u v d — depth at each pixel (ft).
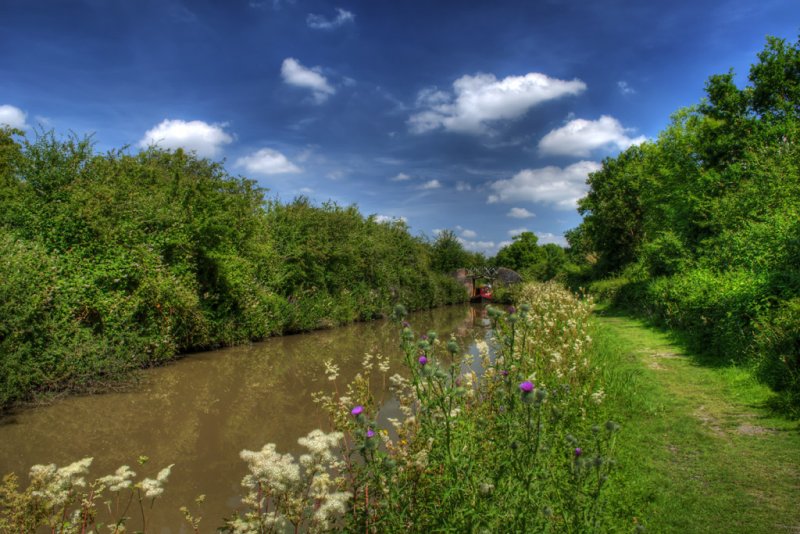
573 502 11.10
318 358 54.49
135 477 22.82
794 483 16.10
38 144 47.19
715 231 66.85
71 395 37.76
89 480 22.31
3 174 50.47
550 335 34.86
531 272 216.74
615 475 16.31
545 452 11.44
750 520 14.08
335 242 94.89
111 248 46.03
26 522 12.55
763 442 19.53
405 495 11.68
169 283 48.88
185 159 83.41
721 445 19.51
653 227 101.14
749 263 44.93
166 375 45.47
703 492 15.79
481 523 9.84
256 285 68.33
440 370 12.31
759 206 56.13
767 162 60.64
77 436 28.76
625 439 20.15
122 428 30.19
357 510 12.34
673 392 27.27
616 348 40.47
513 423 12.03
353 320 97.14
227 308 61.82
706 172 77.00
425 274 139.85
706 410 23.94
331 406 18.44
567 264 171.01
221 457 25.50
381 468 11.41
